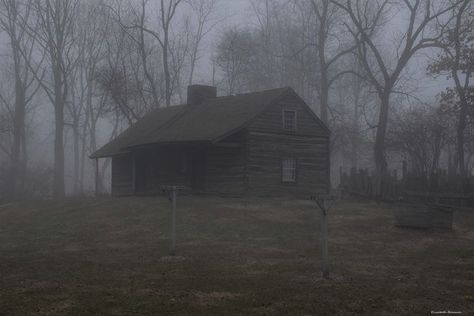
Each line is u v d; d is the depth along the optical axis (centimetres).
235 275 1361
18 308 1027
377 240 1958
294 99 3306
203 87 3794
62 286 1219
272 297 1129
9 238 2092
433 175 2639
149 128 3738
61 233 2158
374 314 1020
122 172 3925
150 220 2295
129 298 1105
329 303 1088
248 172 3052
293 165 3266
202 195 3108
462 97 3494
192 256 1645
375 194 2773
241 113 3200
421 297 1158
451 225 2136
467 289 1243
